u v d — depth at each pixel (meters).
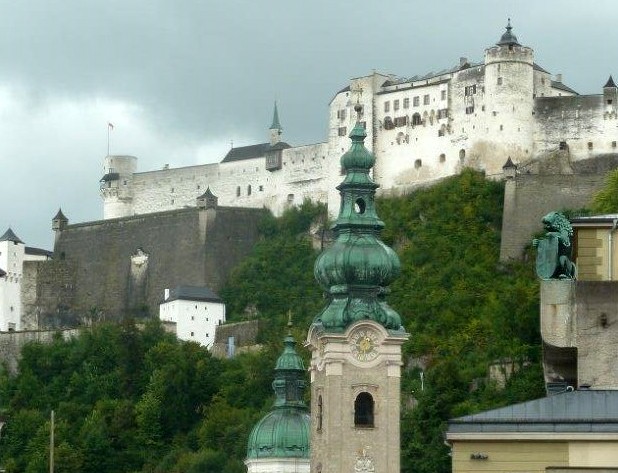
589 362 148.00
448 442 140.50
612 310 148.75
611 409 140.75
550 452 137.50
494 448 138.25
